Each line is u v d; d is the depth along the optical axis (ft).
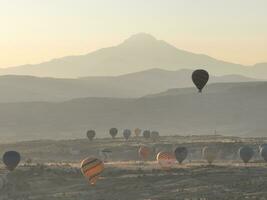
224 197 465.06
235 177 566.36
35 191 551.59
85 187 554.46
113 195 514.68
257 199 446.19
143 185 549.54
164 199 477.77
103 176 604.08
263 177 559.38
